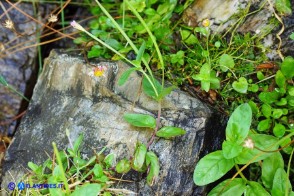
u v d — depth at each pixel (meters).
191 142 0.32
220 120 0.34
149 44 0.38
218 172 0.30
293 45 0.36
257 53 0.37
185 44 0.38
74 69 0.36
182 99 0.34
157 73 0.37
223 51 0.37
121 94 0.35
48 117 0.36
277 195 0.30
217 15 0.38
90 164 0.32
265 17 0.37
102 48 0.38
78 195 0.27
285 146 0.32
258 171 0.35
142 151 0.30
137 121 0.31
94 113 0.34
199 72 0.36
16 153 0.35
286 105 0.35
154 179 0.31
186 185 0.32
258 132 0.35
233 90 0.36
